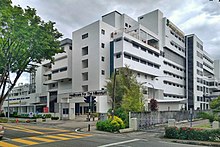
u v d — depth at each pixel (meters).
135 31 53.34
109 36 50.38
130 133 22.11
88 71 49.69
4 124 32.88
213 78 87.38
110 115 26.64
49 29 21.70
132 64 48.19
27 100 78.38
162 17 62.59
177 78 69.75
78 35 53.00
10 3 19.25
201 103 77.00
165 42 61.47
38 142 14.84
